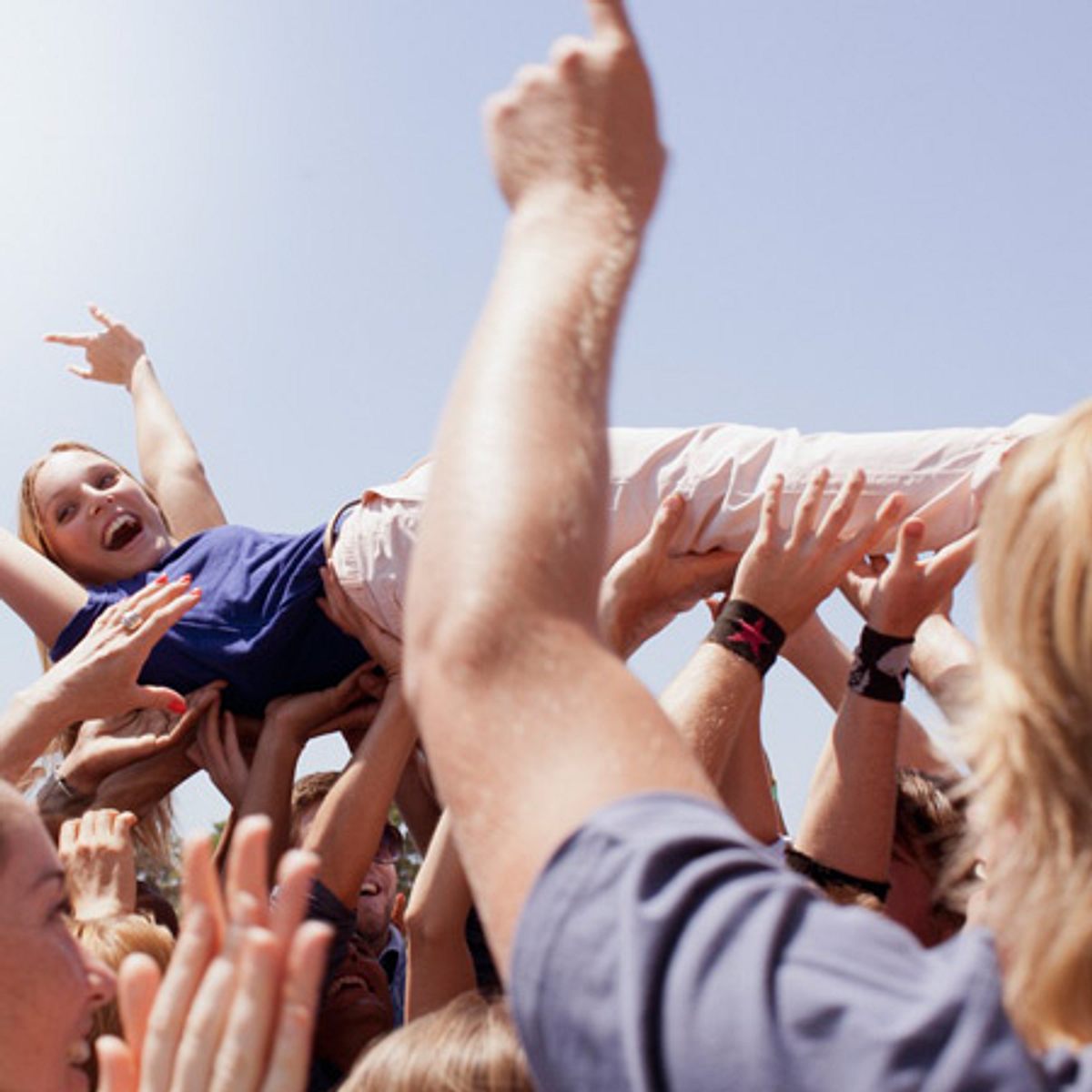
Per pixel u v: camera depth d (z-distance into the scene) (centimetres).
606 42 126
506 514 108
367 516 450
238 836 144
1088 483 104
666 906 94
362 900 456
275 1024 138
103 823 368
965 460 381
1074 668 102
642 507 409
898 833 345
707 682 300
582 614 107
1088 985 99
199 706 471
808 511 308
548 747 102
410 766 476
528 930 97
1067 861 101
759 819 403
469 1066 229
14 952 189
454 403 115
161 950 319
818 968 92
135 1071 152
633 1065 91
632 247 120
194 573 490
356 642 466
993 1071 88
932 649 368
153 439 598
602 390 114
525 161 125
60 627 496
